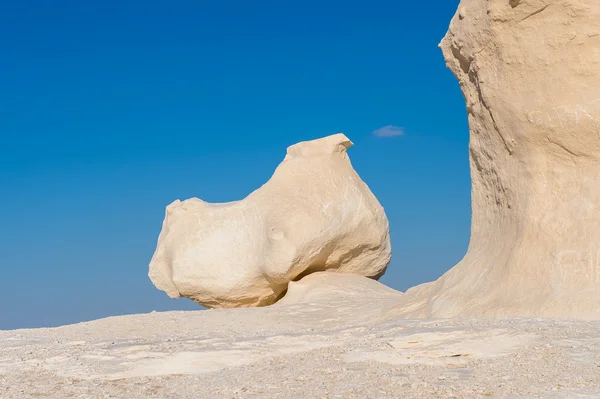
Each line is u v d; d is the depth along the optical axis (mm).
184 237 17969
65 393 6867
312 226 16906
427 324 8836
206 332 11258
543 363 6539
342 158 18672
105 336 11289
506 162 10703
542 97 9891
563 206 9789
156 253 18797
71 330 12016
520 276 9875
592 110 9500
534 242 9922
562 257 9531
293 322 12656
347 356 7562
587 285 9172
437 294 11211
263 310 14023
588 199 9578
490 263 10688
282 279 17156
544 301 9219
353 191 17781
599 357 6516
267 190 18000
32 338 10891
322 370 7020
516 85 10164
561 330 7594
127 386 7086
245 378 7102
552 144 9914
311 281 16828
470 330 7922
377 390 6082
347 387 6289
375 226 17797
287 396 6207
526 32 9930
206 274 17609
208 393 6617
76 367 7984
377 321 11852
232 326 12203
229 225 17750
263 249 17109
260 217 17578
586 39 9516
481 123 11258
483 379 6234
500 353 7082
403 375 6570
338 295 15398
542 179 10086
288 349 8359
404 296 12773
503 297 9867
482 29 10477
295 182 17828
